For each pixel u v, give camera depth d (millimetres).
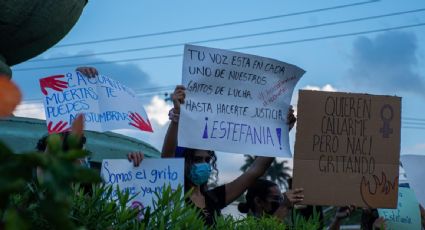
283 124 5172
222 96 4977
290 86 5203
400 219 6027
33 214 1765
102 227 2738
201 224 3041
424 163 5949
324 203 4906
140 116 4938
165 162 4387
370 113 5105
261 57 5094
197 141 4812
